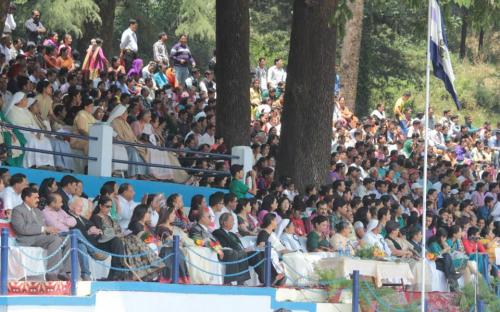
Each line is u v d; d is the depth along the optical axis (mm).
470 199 38250
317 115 32062
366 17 62375
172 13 62656
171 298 21359
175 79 42531
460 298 26953
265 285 23547
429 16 25141
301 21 32156
